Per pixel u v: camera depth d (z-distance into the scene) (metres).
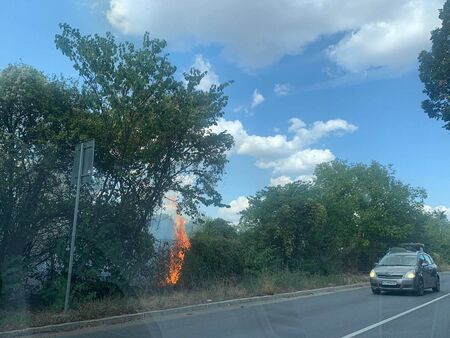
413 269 18.95
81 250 13.43
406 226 33.50
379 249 33.31
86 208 13.66
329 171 33.25
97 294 13.56
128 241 14.76
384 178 33.84
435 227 61.28
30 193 13.02
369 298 17.80
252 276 19.41
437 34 17.16
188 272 16.78
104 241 13.66
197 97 15.21
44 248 13.56
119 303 12.76
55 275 13.42
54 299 12.44
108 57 13.63
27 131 13.10
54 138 13.00
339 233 28.14
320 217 23.69
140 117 14.02
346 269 29.95
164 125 14.19
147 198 15.10
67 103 13.83
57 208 13.41
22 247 13.06
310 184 25.58
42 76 13.45
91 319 11.38
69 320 11.10
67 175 13.75
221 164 16.19
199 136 15.67
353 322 11.98
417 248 35.06
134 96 13.90
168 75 14.32
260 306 15.10
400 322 12.02
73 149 13.62
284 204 23.64
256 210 23.91
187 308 13.74
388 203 32.91
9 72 13.01
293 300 16.98
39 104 13.12
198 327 11.12
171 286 15.98
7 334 9.84
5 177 12.32
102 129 13.63
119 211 14.33
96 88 13.97
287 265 23.03
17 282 12.12
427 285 19.67
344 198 31.47
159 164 15.07
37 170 12.85
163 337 9.92
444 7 17.02
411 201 35.56
